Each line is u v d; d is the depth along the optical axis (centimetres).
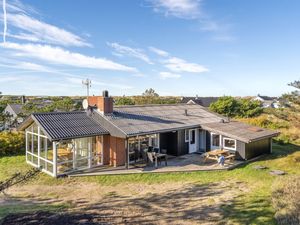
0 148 2306
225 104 4100
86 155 1928
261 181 1587
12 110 4025
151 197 1384
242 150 2059
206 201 1301
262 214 1120
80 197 1407
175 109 2717
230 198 1325
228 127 2336
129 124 1981
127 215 1156
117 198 1382
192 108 2892
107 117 2027
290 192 1302
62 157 1872
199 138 2439
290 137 2786
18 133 2489
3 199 1388
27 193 1477
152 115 2355
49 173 1764
